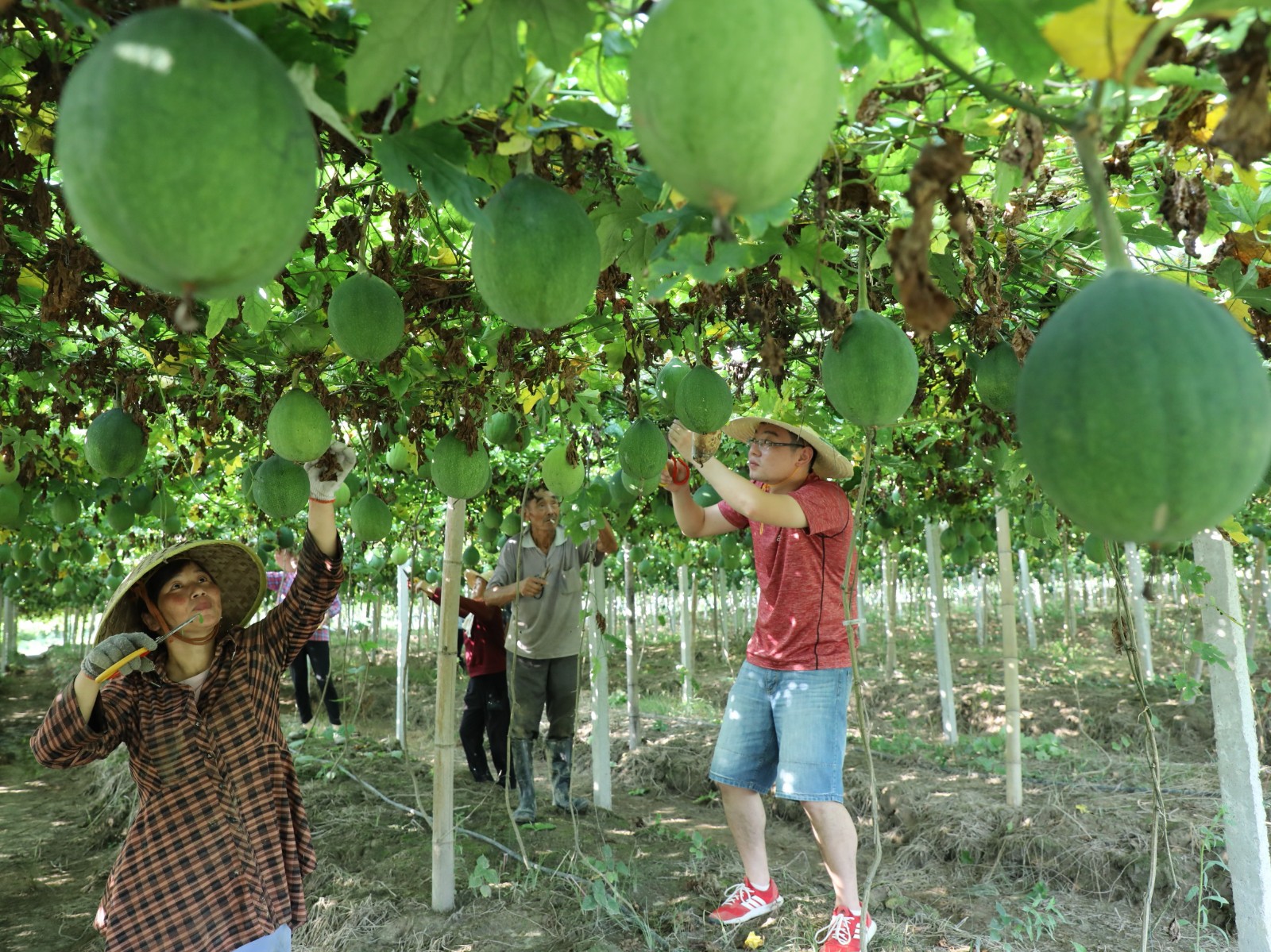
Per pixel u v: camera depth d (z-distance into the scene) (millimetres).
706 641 24359
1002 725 11602
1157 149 2684
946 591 34094
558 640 6750
